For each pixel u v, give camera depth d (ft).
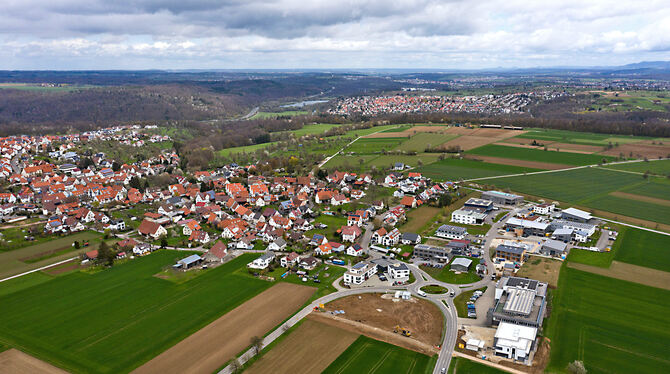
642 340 372.99
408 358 350.23
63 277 506.07
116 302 445.78
